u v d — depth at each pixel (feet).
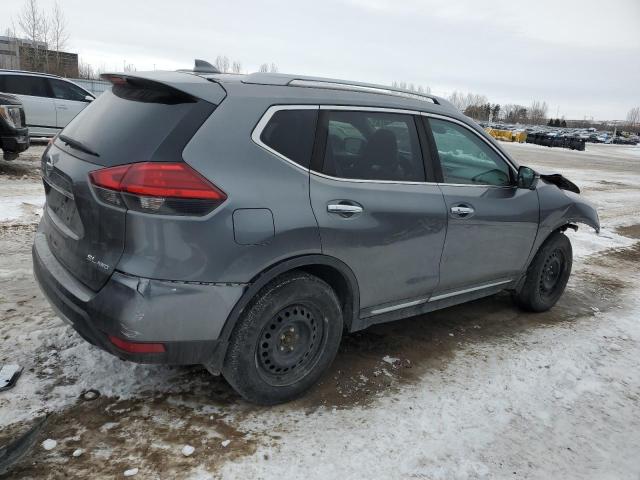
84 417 8.84
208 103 8.49
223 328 8.52
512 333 13.99
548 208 14.26
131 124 8.55
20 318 12.05
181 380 10.19
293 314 9.40
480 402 10.50
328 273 10.09
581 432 9.90
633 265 22.62
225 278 8.27
